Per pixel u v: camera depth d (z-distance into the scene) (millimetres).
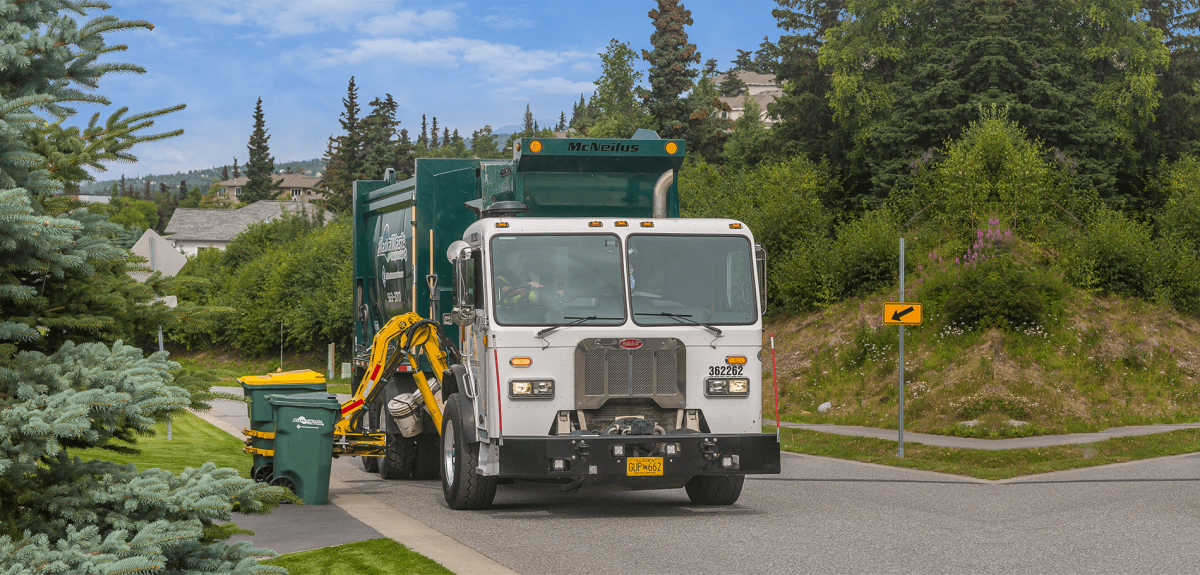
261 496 5434
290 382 12148
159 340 6328
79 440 5242
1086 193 28953
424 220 13094
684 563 8000
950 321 23266
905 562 8023
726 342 10391
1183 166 30641
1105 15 32375
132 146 5855
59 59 5465
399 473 13828
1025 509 10773
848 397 23312
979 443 17016
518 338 10039
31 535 4805
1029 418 19641
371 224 16219
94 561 4473
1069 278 24609
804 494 12164
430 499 11844
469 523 10016
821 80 37750
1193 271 24672
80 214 5605
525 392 10000
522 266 10219
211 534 5473
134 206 168250
